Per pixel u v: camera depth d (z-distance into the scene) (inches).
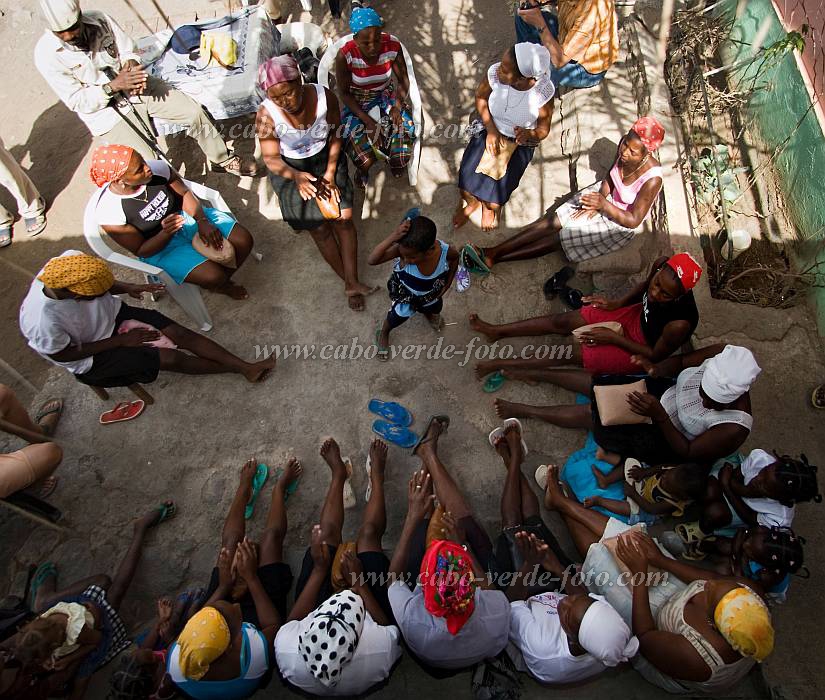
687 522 141.3
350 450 160.9
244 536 142.3
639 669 125.7
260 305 183.5
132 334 152.9
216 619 108.9
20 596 145.6
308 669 108.4
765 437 156.3
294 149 163.8
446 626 110.3
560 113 206.5
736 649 103.8
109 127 186.4
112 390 172.6
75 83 174.2
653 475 137.8
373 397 167.8
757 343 166.6
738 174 205.2
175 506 155.5
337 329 178.7
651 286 139.5
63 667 119.3
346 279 176.7
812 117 176.7
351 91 177.3
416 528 135.4
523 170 176.1
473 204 183.5
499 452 154.9
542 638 117.0
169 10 243.0
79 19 161.6
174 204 162.6
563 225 170.4
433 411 165.3
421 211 194.9
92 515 155.9
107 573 148.5
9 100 230.1
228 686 113.1
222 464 161.0
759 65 201.0
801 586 138.0
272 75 142.6
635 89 205.6
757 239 192.2
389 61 170.6
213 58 187.6
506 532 135.1
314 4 238.7
